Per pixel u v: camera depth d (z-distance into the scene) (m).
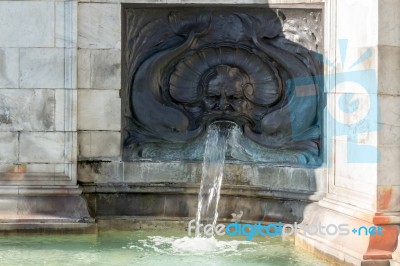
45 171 11.69
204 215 11.95
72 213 11.55
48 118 11.66
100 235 11.59
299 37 11.82
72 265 9.78
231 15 12.05
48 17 11.63
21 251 10.51
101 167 11.99
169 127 12.12
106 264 9.86
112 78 11.92
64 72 11.67
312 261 10.11
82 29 11.82
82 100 11.88
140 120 12.15
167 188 12.02
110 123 11.96
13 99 11.62
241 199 11.95
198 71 12.13
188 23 12.09
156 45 12.12
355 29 10.24
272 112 11.95
